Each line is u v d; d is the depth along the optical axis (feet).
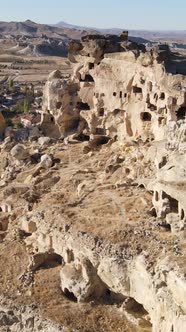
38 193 168.96
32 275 134.72
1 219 164.55
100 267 117.50
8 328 123.85
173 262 101.86
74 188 165.68
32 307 123.03
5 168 211.41
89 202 142.61
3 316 124.88
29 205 159.33
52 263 138.62
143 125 193.98
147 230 120.16
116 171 167.63
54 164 197.26
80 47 231.50
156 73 180.14
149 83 187.52
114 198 142.82
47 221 136.46
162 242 113.50
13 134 253.44
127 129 206.18
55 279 131.75
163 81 174.50
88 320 116.67
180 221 119.75
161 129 176.65
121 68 205.98
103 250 116.57
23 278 134.31
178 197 120.67
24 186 176.55
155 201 131.03
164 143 155.33
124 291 113.80
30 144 229.86
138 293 110.63
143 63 190.29
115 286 115.65
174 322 96.43
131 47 219.61
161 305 100.58
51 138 229.66
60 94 232.94
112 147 201.46
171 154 142.10
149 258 108.78
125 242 116.47
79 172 179.01
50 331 115.96
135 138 196.75
